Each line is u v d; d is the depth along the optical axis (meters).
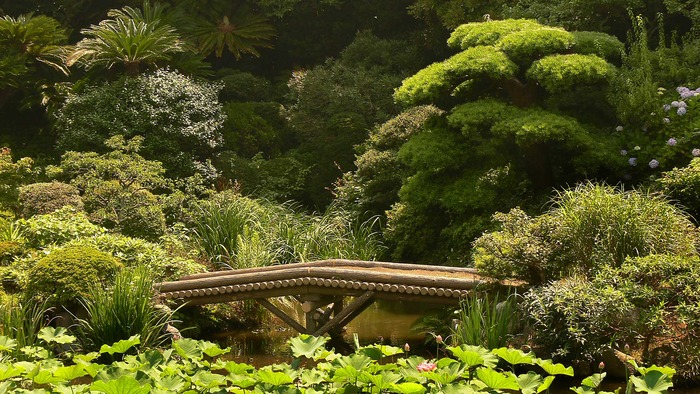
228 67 19.36
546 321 5.92
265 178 14.30
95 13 18.64
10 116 17.06
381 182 11.47
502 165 9.46
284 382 3.38
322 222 11.14
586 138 8.79
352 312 7.77
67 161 10.14
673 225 6.37
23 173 10.91
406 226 10.09
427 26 16.17
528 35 9.26
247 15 18.55
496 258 6.62
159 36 14.28
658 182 8.31
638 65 9.79
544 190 9.31
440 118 9.76
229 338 8.06
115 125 12.75
